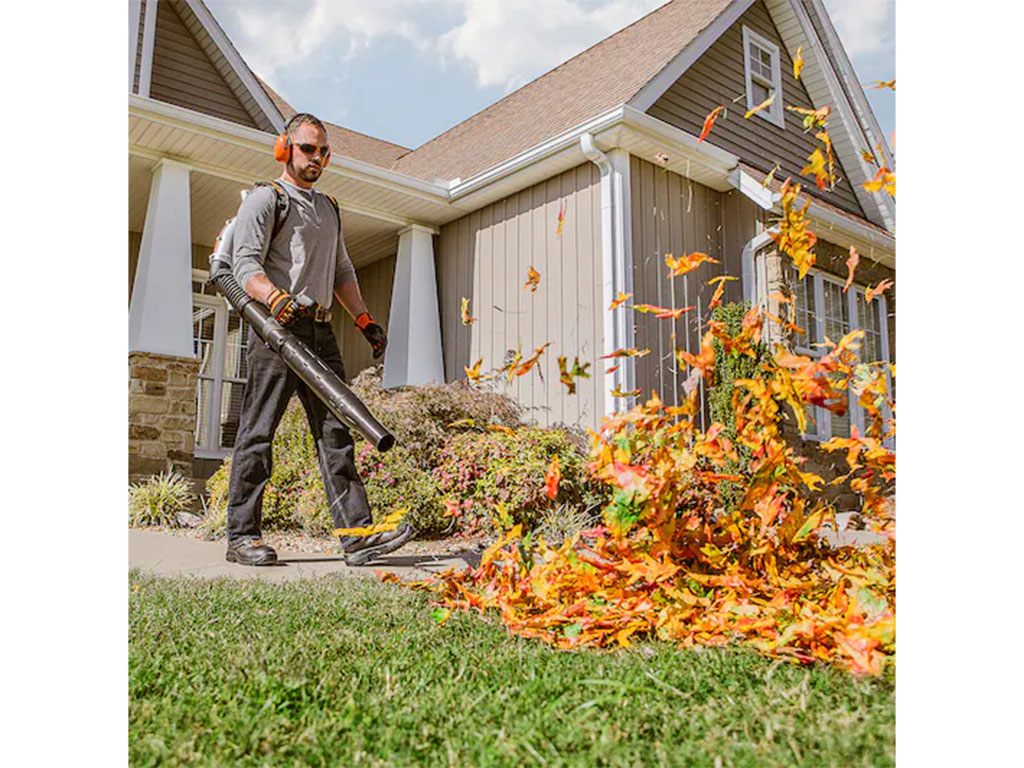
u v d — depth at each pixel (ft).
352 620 7.10
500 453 15.84
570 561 7.32
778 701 4.73
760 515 7.34
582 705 4.71
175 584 8.79
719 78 25.13
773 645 5.66
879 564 7.37
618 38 30.30
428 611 7.53
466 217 26.08
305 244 10.99
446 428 17.90
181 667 5.65
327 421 11.09
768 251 22.33
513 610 7.16
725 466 9.75
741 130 25.55
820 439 21.48
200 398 26.86
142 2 21.86
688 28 25.32
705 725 4.43
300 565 10.88
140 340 19.49
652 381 21.09
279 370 10.92
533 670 5.47
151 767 4.17
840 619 5.55
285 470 15.61
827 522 7.97
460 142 31.30
